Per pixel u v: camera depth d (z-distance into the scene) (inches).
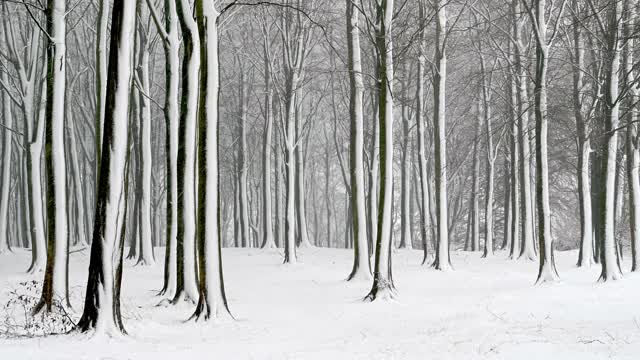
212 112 507.8
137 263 1083.9
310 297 728.3
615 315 534.0
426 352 376.2
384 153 704.4
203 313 507.8
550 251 841.5
